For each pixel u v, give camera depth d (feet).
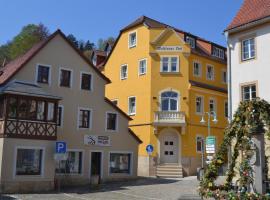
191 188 82.07
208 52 134.21
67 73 95.55
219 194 42.60
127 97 126.72
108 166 98.84
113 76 133.69
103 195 73.05
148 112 118.52
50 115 84.74
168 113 116.78
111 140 100.27
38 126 81.46
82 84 97.81
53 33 94.22
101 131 99.04
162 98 119.65
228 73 82.48
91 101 98.48
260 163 42.09
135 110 123.24
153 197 69.92
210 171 45.34
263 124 43.34
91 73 99.76
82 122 96.53
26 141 79.41
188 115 118.52
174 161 116.57
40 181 80.33
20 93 79.46
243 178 42.29
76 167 94.07
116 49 134.41
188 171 115.65
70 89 95.20
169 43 121.60
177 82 119.85
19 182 77.82
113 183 95.71
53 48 93.81
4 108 78.84
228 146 46.83
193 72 123.95
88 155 95.81
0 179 75.77
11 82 84.58
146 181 99.04
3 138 76.95
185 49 121.19
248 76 78.95
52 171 82.23
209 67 131.13
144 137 118.32
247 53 80.38
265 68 76.28
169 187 84.89
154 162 115.14
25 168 79.30
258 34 78.38
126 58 129.80
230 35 83.66
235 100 80.48
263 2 82.84
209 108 126.31
